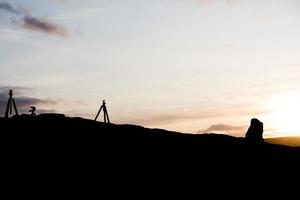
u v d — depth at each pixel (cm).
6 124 3080
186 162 2892
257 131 3262
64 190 2156
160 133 3531
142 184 2406
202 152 3125
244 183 2639
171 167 2761
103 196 2155
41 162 2492
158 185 2430
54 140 2897
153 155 2938
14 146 2686
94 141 3014
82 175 2394
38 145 2761
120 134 3284
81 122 3412
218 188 2512
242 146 3322
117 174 2494
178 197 2298
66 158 2612
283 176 2817
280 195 2522
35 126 3120
